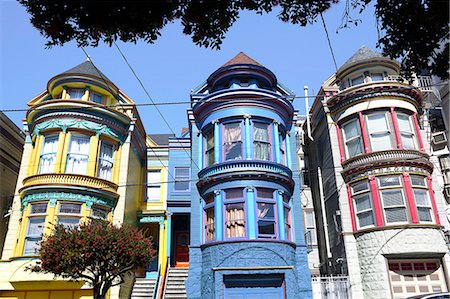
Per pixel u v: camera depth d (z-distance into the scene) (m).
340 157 19.73
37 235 17.19
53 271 12.46
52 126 19.08
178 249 23.92
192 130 19.94
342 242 18.31
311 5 6.41
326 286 16.98
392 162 18.00
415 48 6.35
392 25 6.32
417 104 19.97
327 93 21.34
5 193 21.50
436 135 20.20
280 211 17.19
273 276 16.20
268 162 17.62
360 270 17.38
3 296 16.70
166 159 25.08
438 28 6.01
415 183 17.91
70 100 19.36
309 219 22.86
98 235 12.70
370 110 19.44
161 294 17.75
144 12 5.71
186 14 6.19
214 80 20.58
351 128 19.84
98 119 19.62
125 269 13.39
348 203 18.70
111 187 19.22
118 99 21.88
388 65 20.88
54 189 17.72
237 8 6.33
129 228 14.02
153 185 24.25
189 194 23.64
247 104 18.72
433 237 16.89
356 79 21.45
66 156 18.59
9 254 17.53
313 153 23.73
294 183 18.95
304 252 17.45
